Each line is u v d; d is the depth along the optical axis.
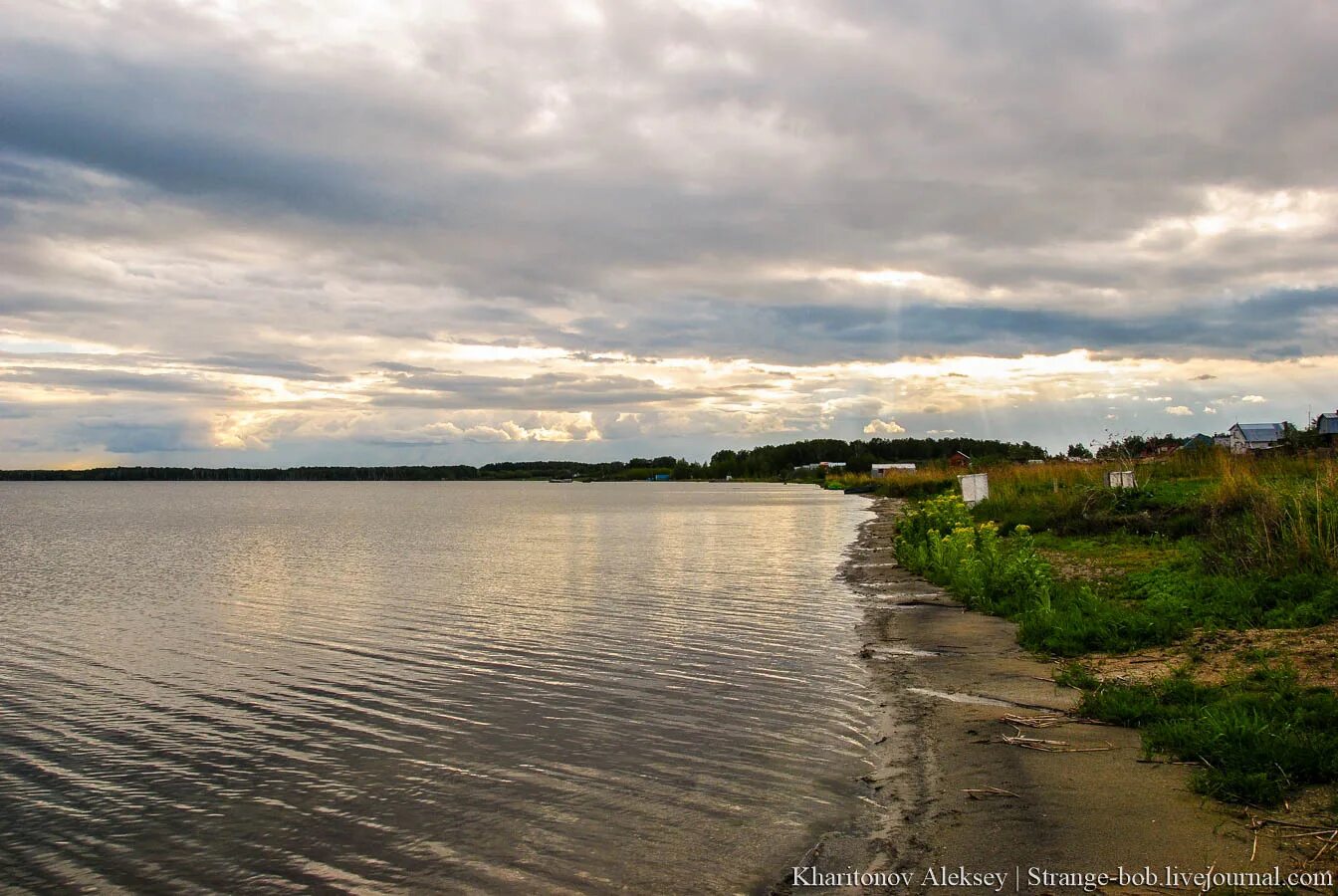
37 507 91.06
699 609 17.30
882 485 92.19
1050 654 11.78
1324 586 11.97
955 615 15.55
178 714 10.62
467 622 16.45
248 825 7.26
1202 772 6.86
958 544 20.23
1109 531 22.83
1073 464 34.97
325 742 9.39
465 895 5.98
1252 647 10.31
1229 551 14.49
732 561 26.95
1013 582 15.98
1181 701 8.66
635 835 6.73
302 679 12.28
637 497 111.81
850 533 39.91
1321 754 6.65
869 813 6.90
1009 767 7.51
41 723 10.30
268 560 30.06
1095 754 7.66
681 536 39.09
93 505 97.56
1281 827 5.84
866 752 8.41
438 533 44.34
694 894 5.82
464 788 7.86
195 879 6.40
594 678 11.80
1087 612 13.19
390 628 16.06
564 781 7.95
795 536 38.25
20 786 8.23
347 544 37.59
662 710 10.12
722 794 7.47
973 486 32.69
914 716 9.41
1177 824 6.04
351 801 7.68
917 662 11.99
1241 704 7.89
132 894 6.22
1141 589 14.48
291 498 126.75
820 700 10.33
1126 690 9.08
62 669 13.14
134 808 7.67
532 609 17.83
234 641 15.13
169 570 27.11
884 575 22.14
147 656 14.02
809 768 8.02
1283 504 14.65
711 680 11.48
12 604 19.95
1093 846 5.86
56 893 6.25
